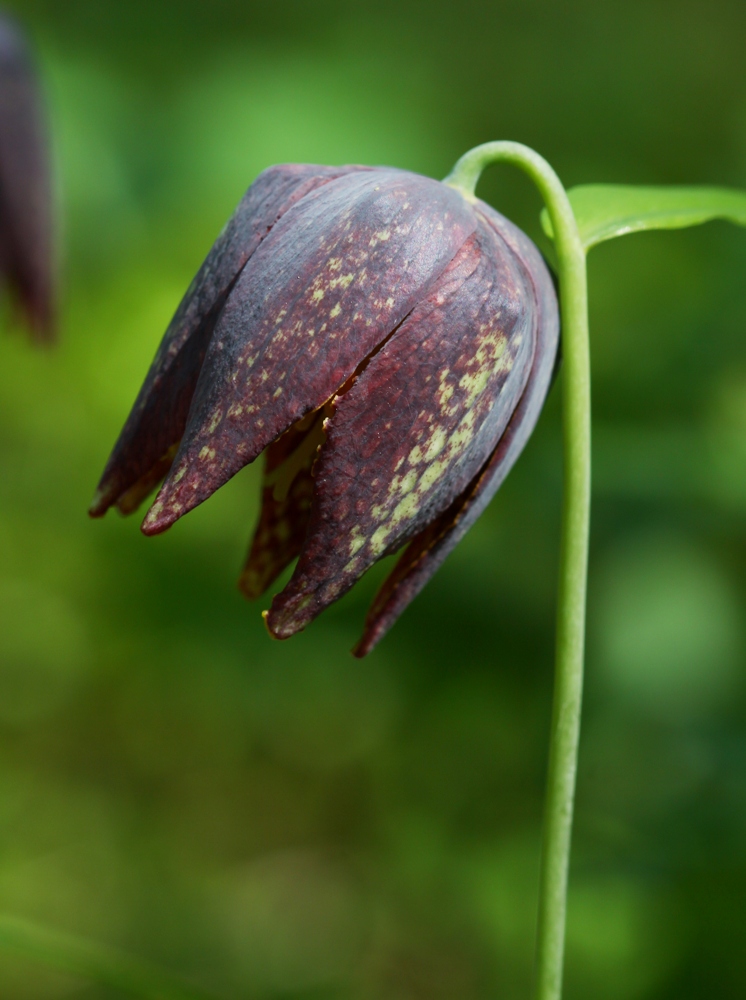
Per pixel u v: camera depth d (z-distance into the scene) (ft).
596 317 1.71
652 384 1.34
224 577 1.72
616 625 1.26
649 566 1.25
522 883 1.53
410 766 1.73
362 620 1.39
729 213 0.80
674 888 1.12
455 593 1.30
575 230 0.74
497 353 0.72
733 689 1.24
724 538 1.26
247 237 0.73
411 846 1.71
